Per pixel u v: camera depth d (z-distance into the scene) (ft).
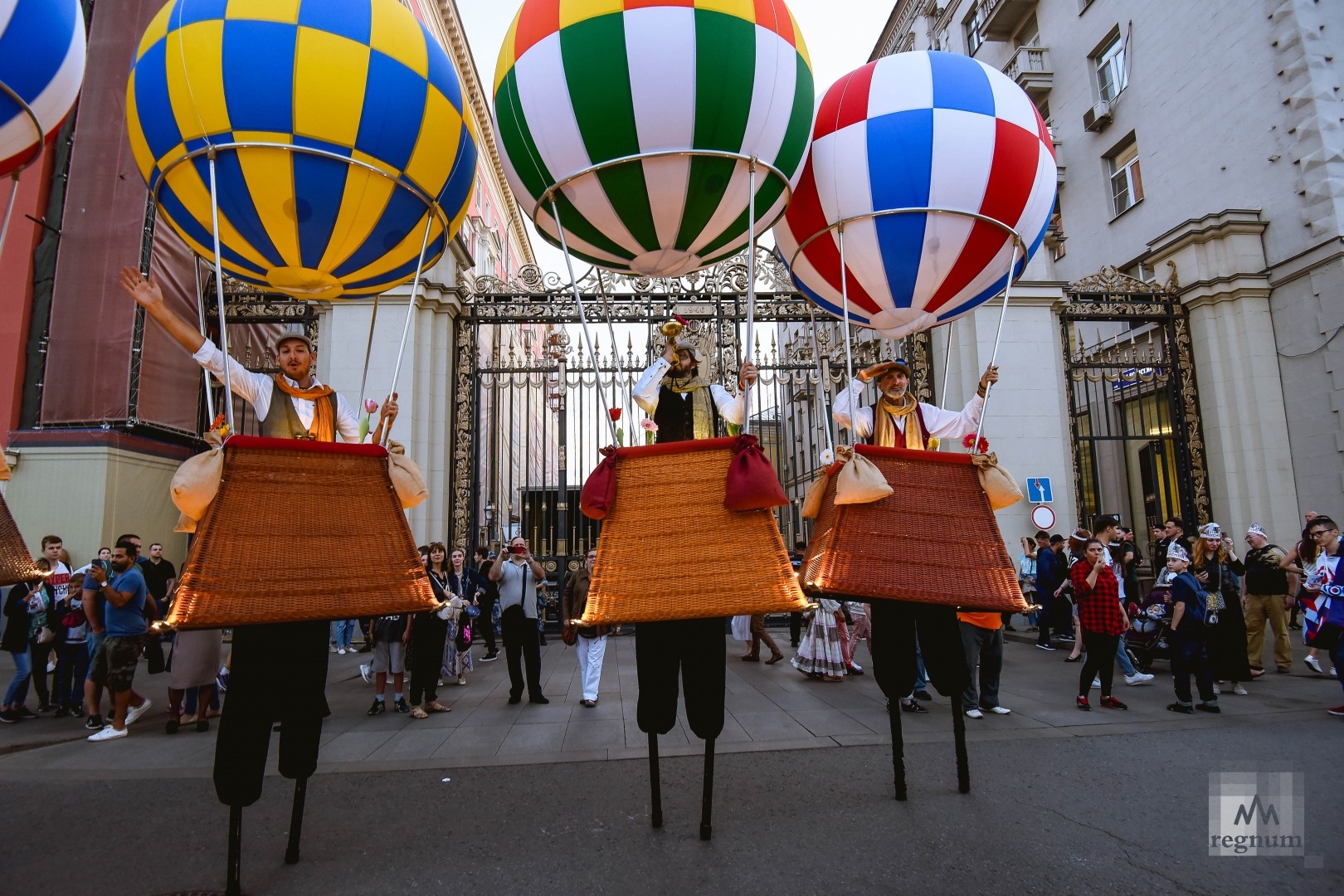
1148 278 50.16
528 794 14.65
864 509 13.07
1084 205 57.26
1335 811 13.05
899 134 13.14
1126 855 11.20
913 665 13.82
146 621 21.86
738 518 11.87
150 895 10.50
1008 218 13.51
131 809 14.34
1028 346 39.55
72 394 34.50
